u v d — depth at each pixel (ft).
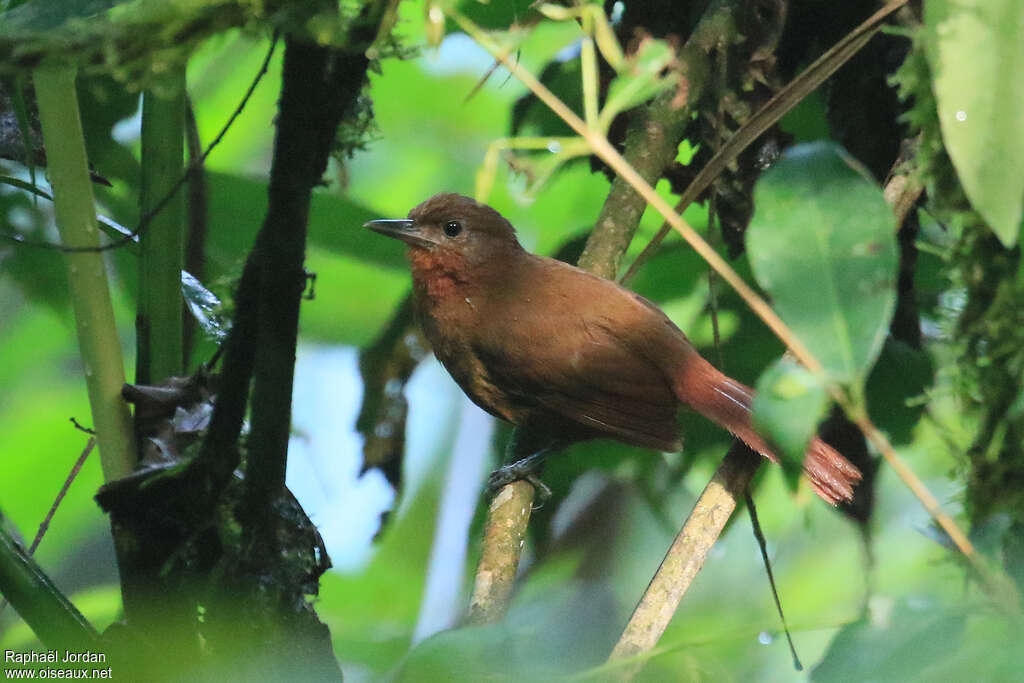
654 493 27.17
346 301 32.83
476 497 30.32
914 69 14.57
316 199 26.50
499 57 13.34
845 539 28.07
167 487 17.35
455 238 26.17
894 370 22.82
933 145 14.44
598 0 22.91
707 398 24.20
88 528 32.19
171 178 18.74
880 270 10.56
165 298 19.29
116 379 18.76
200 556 17.67
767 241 10.82
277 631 16.85
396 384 25.79
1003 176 11.25
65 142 17.42
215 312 21.26
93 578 31.58
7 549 16.79
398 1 12.94
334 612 27.66
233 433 16.49
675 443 24.79
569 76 24.70
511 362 25.63
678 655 10.25
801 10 22.63
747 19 21.97
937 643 9.14
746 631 10.28
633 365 24.80
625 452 27.43
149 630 14.87
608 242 24.86
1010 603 9.27
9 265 23.84
